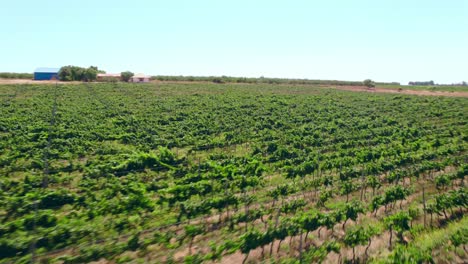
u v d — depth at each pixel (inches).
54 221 595.2
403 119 1764.3
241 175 837.8
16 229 557.6
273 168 948.0
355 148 1154.7
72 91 2479.1
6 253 501.4
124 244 533.6
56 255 511.5
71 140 1119.6
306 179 879.1
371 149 1115.9
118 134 1254.3
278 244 570.9
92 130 1263.5
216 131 1378.0
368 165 935.7
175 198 716.7
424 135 1418.6
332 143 1251.2
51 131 1205.1
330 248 551.2
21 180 760.3
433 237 601.6
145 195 701.3
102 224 600.7
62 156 956.6
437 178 851.4
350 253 552.4
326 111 1990.7
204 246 559.8
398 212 663.1
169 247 546.3
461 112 1941.4
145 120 1536.7
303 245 570.9
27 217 577.0
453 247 567.8
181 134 1301.7
